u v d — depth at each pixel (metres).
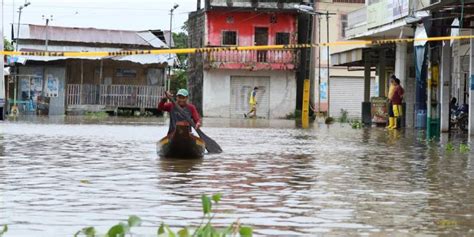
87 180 11.84
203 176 12.63
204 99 52.47
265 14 51.91
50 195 10.03
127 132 26.70
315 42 53.06
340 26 53.19
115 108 49.16
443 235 7.61
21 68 48.81
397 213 8.95
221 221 8.21
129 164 14.60
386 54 37.38
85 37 50.00
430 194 10.69
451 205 9.63
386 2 32.16
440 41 24.48
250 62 51.91
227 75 52.50
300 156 17.14
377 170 14.07
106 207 9.05
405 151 18.92
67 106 48.84
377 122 34.97
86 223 7.93
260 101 52.72
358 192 10.83
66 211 8.70
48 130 27.41
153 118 43.88
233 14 51.97
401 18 29.97
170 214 8.58
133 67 50.59
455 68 32.47
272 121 43.91
